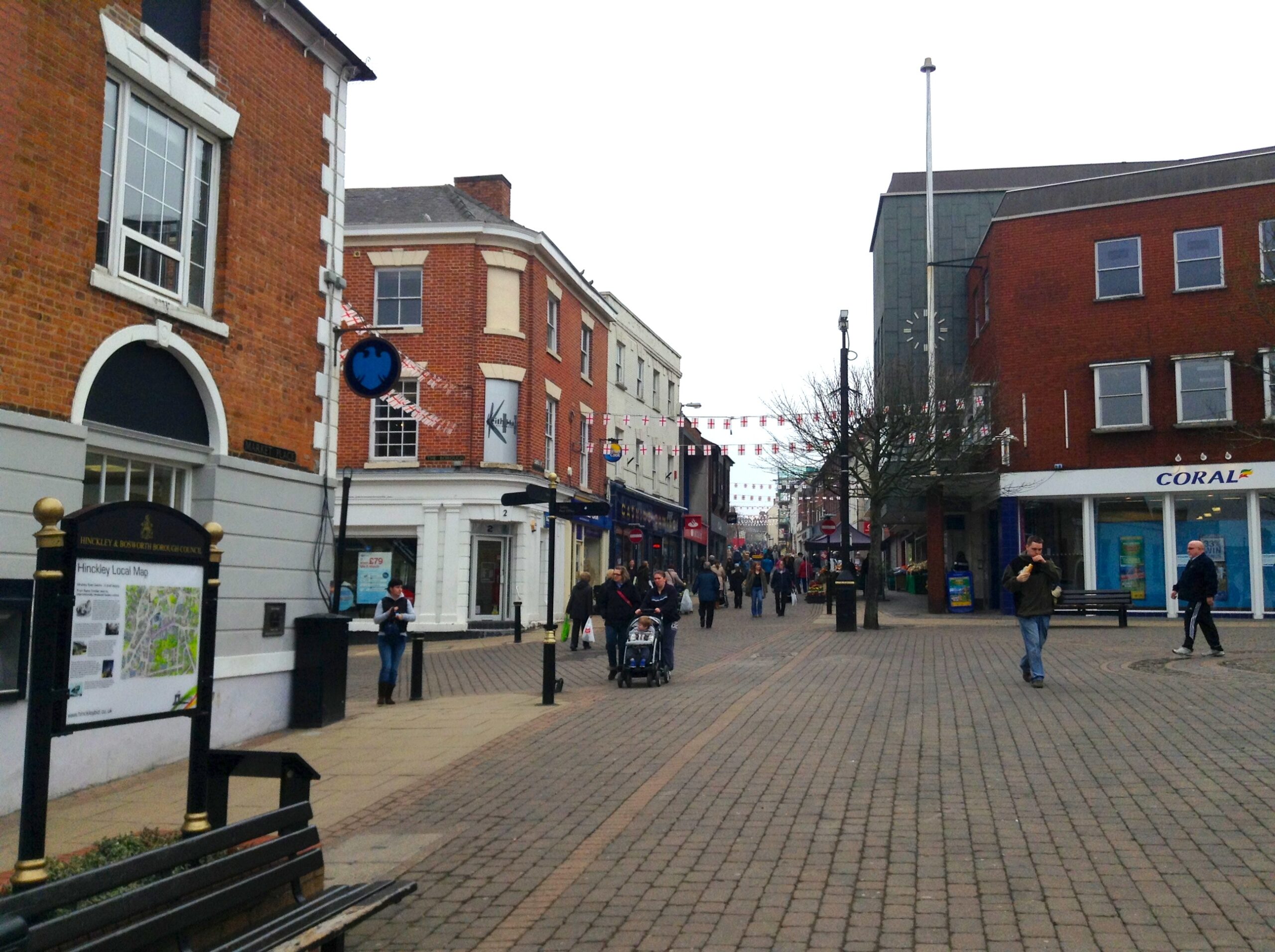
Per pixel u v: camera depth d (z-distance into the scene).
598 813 8.14
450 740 11.49
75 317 9.51
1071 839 6.93
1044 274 28.34
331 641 12.77
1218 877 6.09
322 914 4.95
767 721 11.77
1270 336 25.62
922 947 5.21
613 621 16.31
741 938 5.46
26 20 9.10
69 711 5.18
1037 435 28.00
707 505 55.34
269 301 12.39
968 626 25.50
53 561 4.97
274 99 12.62
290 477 12.66
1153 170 27.61
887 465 25.98
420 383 28.47
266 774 6.03
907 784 8.55
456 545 28.03
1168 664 15.73
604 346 37.03
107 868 4.16
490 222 29.19
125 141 10.30
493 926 5.86
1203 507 26.62
